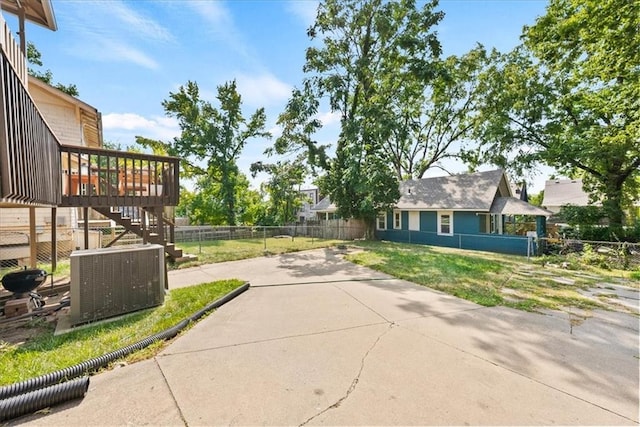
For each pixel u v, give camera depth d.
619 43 9.61
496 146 15.29
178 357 2.82
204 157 19.12
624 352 3.04
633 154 10.73
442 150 19.83
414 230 15.47
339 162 14.59
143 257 4.17
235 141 19.91
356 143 12.97
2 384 2.26
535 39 12.95
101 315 3.76
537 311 4.34
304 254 10.46
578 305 4.64
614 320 3.96
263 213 21.02
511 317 4.07
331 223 17.94
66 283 5.31
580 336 3.43
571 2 10.85
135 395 2.21
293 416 2.01
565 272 7.43
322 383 2.42
